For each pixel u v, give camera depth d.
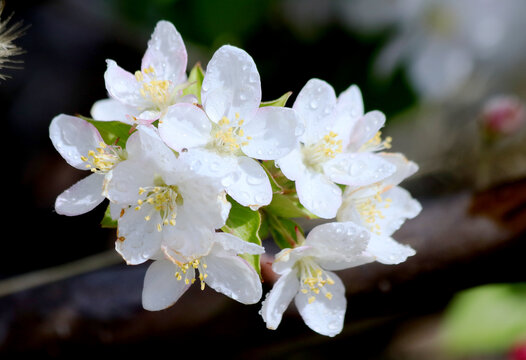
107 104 0.41
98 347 0.46
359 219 0.40
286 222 0.40
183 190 0.38
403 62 0.56
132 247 0.38
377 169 0.40
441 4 0.55
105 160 0.38
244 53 0.38
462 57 0.56
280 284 0.39
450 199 0.46
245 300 0.38
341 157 0.40
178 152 0.38
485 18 0.56
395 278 0.45
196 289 0.45
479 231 0.45
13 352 0.46
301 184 0.39
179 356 0.46
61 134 0.39
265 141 0.38
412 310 0.46
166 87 0.39
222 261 0.38
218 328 0.45
